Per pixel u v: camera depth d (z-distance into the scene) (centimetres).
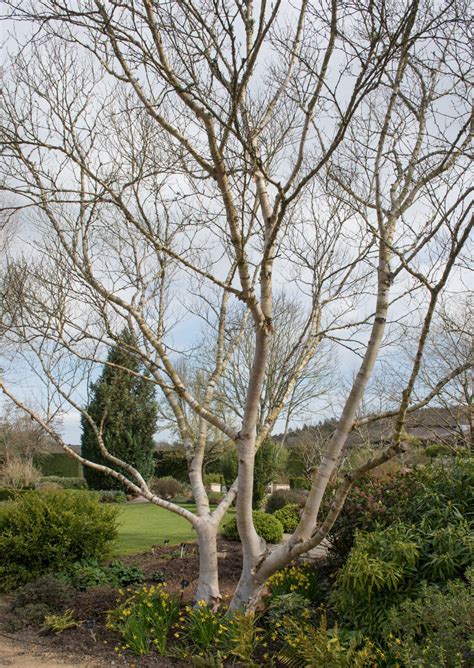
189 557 888
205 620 502
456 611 383
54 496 874
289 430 2944
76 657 500
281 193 435
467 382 1039
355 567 484
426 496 573
